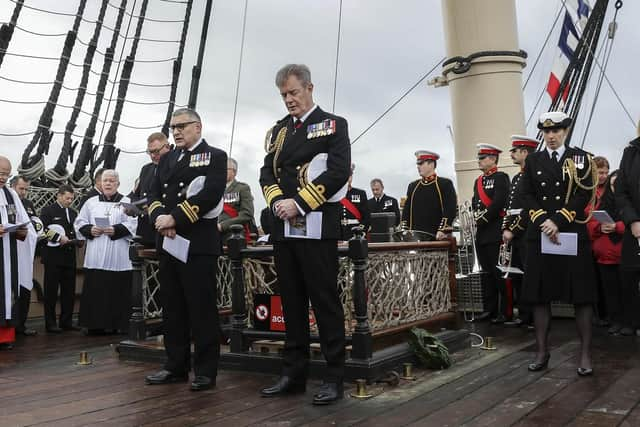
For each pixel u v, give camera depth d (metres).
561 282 4.28
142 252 5.36
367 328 4.12
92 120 10.83
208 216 4.15
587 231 4.34
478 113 7.82
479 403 3.52
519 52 7.85
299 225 3.68
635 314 5.96
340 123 3.73
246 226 6.48
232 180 6.46
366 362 4.03
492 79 7.79
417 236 5.93
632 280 5.93
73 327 7.69
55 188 9.55
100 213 7.30
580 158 4.36
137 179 7.45
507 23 7.81
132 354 5.17
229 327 5.77
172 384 4.23
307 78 3.81
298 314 3.89
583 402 3.49
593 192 4.35
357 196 7.95
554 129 4.43
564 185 4.35
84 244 8.16
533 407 3.40
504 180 7.08
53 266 7.43
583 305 4.27
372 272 4.44
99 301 7.08
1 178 6.12
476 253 7.30
